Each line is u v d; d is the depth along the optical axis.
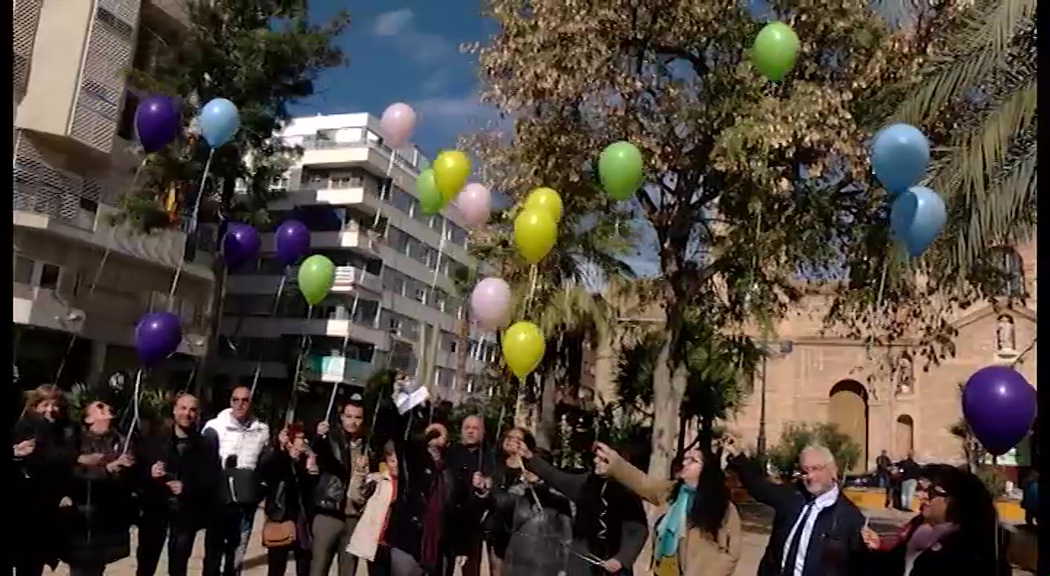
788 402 46.16
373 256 42.06
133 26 24.66
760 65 8.71
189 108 19.77
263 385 38.69
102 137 23.95
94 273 25.19
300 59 20.25
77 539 6.00
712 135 13.55
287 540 7.29
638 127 13.62
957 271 8.42
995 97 7.96
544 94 13.48
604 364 27.17
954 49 8.26
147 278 27.03
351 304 40.00
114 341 26.17
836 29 12.85
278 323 39.19
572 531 6.04
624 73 13.41
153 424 8.47
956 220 7.76
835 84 13.11
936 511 4.86
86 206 24.47
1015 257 13.03
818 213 14.33
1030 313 41.38
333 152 42.00
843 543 5.18
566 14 13.10
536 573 5.97
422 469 6.77
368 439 7.09
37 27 23.06
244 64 19.88
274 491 7.36
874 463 44.06
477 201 8.94
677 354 15.88
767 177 13.15
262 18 20.42
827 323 16.84
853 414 45.59
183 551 6.78
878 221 14.14
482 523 6.91
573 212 15.55
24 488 5.79
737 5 13.36
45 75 22.97
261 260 38.75
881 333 18.61
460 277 23.28
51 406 6.11
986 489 4.85
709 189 14.92
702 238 15.93
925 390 43.75
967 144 7.68
